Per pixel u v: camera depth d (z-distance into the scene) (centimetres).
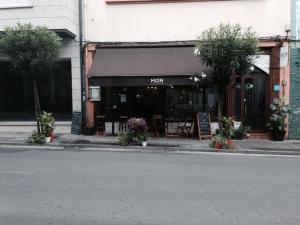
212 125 1566
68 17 1538
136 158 1118
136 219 559
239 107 1605
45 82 1695
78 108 1644
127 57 1562
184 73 1441
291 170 954
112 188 736
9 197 665
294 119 1577
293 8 1551
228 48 1256
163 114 1644
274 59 1570
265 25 1566
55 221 546
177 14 1594
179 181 804
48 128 1407
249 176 868
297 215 585
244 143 1455
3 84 1723
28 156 1121
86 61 1627
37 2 1516
